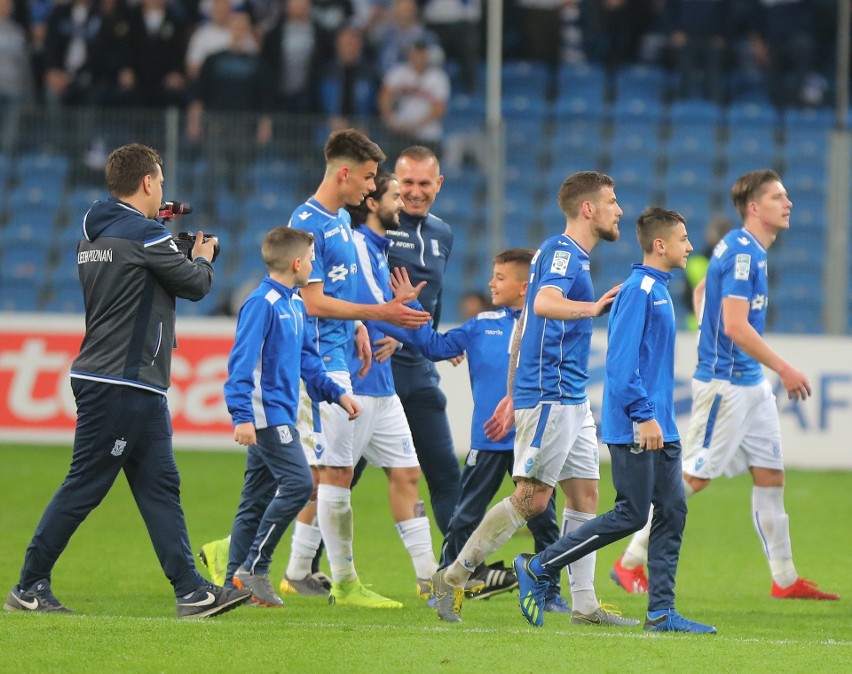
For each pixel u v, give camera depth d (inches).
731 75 2620.6
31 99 2357.3
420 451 1073.5
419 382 1061.8
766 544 1067.3
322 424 979.9
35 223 2230.6
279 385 923.4
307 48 2298.2
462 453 1939.0
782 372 1015.0
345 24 2379.4
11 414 1993.1
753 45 2620.6
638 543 1087.6
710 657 741.3
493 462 994.7
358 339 997.8
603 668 705.6
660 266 845.2
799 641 818.8
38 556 842.8
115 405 824.3
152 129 2018.9
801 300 2222.0
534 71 2610.7
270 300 914.1
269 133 2010.3
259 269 2062.0
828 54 2709.2
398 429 1027.9
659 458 840.9
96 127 2027.6
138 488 847.7
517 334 919.0
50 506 839.1
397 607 964.0
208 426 1984.5
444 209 2251.5
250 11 2431.1
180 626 795.4
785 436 1937.7
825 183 2322.8
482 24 2647.6
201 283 844.0
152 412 839.1
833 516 1525.6
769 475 1080.2
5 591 977.5
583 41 2684.5
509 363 943.7
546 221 2272.4
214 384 1985.7
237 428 897.5
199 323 1983.3
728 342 1077.8
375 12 2460.6
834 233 1984.5
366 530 1395.2
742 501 1657.2
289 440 923.4
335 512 976.9
